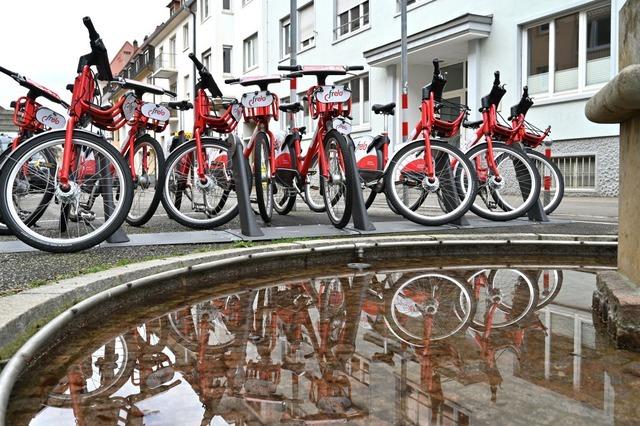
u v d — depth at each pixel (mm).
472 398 1360
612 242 3590
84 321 2084
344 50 16453
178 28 30344
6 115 6828
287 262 3324
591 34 9859
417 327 2035
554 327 2020
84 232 3656
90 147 3398
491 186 4961
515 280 2930
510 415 1262
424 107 4613
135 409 1334
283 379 1519
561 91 10445
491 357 1688
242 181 4043
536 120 10773
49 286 2188
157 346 1840
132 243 3635
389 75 14367
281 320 2160
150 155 4891
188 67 28984
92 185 3494
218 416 1283
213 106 4801
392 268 3318
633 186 1995
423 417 1248
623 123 2104
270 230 4289
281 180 5062
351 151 4215
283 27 19953
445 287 2762
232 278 3027
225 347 1821
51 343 1788
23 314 1776
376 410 1294
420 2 13492
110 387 1479
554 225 4668
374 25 15109
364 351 1759
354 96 16188
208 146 4730
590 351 1741
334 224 4457
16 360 1476
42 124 4188
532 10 10656
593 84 9867
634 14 1880
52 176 3436
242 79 4625
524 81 11094
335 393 1405
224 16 24797
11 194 3184
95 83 3578
